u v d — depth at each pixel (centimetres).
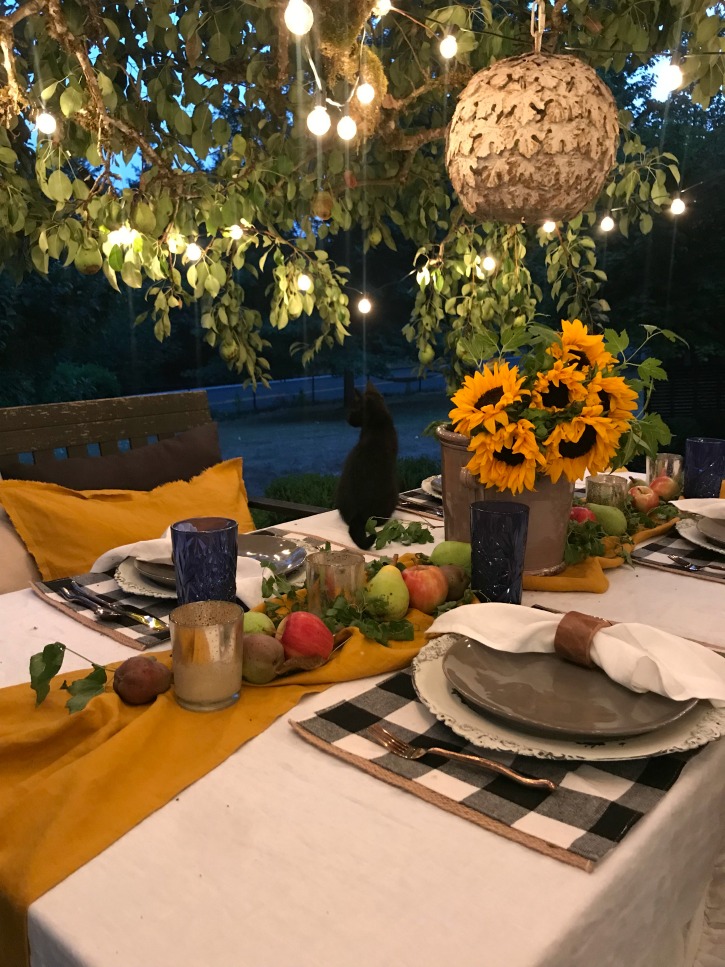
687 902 76
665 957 73
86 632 108
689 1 198
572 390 116
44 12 166
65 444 180
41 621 113
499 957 52
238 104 233
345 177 240
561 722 75
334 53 178
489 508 113
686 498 170
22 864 61
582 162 122
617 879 60
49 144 182
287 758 77
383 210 296
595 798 68
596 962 60
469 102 124
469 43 200
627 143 272
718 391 340
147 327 383
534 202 127
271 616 104
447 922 55
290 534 153
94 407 187
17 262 233
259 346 286
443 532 152
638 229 339
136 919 56
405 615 109
